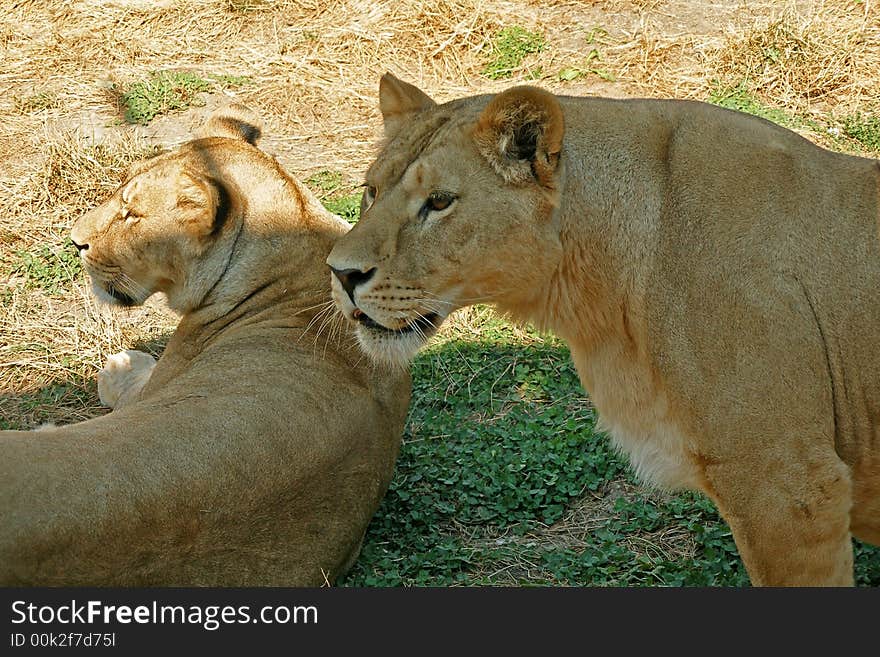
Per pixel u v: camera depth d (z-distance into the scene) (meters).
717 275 5.05
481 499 7.47
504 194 5.14
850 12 13.30
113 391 8.66
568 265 5.34
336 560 6.59
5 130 12.44
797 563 5.13
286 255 7.75
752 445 5.04
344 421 6.74
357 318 5.49
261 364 6.86
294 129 12.38
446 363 8.91
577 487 7.52
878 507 5.38
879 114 11.72
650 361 5.27
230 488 5.97
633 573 6.69
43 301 9.99
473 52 13.33
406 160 5.35
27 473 5.41
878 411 5.09
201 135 8.36
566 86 12.68
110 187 11.14
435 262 5.22
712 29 13.33
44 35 14.23
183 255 7.80
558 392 8.52
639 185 5.25
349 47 13.59
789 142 5.26
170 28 14.26
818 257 5.04
